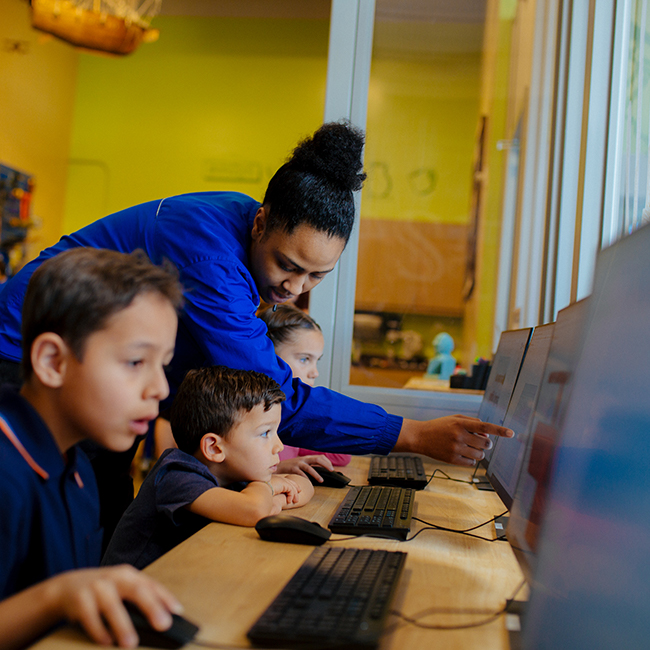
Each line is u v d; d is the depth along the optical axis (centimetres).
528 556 72
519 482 89
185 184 572
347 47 227
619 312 56
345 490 138
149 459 437
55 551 71
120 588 59
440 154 312
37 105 517
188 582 74
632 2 167
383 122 276
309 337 187
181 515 105
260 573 78
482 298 349
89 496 82
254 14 571
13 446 68
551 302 207
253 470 115
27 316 70
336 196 115
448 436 120
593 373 60
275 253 120
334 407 126
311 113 567
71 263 69
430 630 64
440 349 340
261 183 568
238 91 571
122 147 576
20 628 57
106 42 398
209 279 120
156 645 57
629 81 167
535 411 91
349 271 225
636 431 50
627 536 49
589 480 56
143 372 70
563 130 202
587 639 51
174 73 575
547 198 224
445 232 335
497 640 62
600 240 172
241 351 121
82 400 68
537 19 283
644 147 149
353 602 66
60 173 565
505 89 309
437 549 94
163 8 571
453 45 269
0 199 464
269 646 58
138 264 73
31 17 382
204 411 115
